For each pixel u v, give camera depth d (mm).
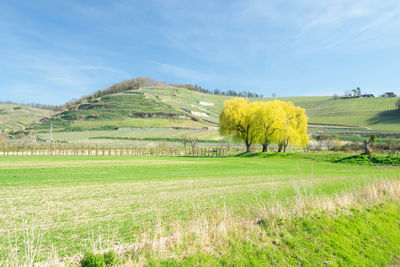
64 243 8266
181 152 67500
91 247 7715
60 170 27516
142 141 99812
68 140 106625
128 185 19703
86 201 14320
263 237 9031
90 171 27531
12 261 6820
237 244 8367
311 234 9789
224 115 56812
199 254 7586
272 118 52906
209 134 114062
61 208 12773
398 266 9133
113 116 167625
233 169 31938
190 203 14039
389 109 174375
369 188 15000
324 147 73312
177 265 7016
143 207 13102
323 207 11969
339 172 29203
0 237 8703
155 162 39281
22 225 10062
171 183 20922
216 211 10594
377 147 60125
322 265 8305
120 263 6801
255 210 11492
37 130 149250
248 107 56688
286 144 55562
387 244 10281
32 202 13914
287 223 10148
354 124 146875
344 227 10688
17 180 20797
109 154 54938
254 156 51250
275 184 20453
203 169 31484
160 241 7852
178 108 191875
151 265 6875
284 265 8000
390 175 24766
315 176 25578
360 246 9773
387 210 13125
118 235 9031
